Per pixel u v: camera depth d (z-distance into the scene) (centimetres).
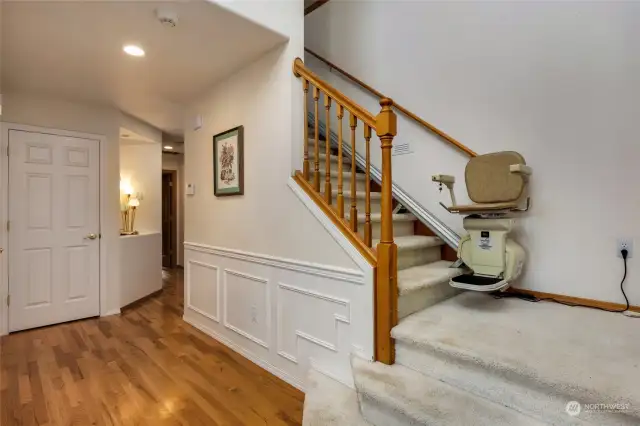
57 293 351
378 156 328
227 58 263
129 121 416
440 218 283
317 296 216
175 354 279
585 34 212
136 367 255
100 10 196
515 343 160
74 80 300
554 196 225
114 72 284
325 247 212
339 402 182
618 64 201
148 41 234
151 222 502
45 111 343
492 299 234
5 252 321
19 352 280
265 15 221
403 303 197
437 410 143
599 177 209
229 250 295
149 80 304
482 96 258
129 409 201
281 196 244
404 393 155
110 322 359
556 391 132
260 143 263
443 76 280
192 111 354
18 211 328
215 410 201
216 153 311
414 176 300
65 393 218
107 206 385
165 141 555
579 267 217
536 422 135
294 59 240
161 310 404
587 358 144
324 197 233
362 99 344
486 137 256
